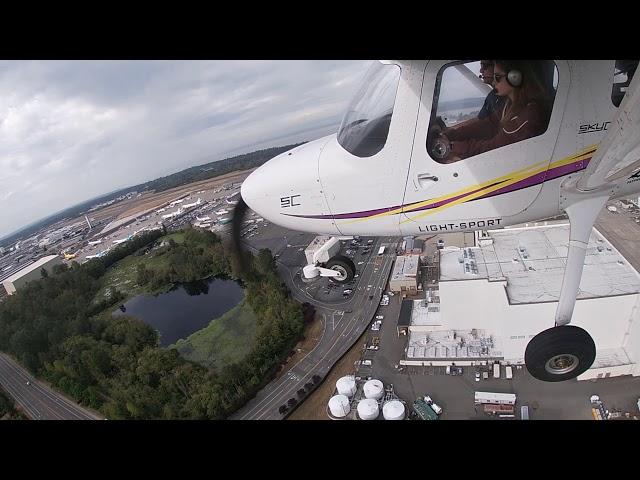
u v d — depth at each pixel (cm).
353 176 905
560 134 772
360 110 888
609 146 688
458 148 812
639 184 882
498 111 771
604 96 739
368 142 868
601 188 845
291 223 1048
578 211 862
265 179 1036
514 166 809
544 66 718
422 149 823
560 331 905
